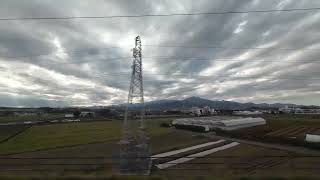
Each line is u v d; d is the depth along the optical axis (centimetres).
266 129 13025
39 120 19475
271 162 5534
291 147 7994
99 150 7488
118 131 12162
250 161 5772
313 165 4612
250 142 9206
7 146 8294
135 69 7012
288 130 12412
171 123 16062
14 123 16375
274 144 8600
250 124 14788
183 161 6012
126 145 6244
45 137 10325
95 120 19400
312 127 13412
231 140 9750
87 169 4231
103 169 4416
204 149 8006
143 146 6109
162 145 8644
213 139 10094
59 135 10900
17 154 7000
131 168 4494
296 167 4275
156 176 1862
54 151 7425
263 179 1695
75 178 1741
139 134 6969
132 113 7988
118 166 4653
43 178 1734
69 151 7419
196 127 13138
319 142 8206
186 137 10531
